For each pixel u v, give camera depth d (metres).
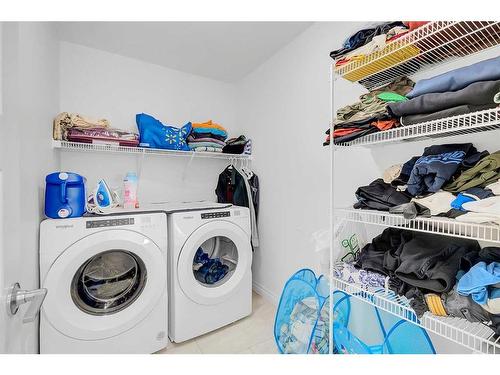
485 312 0.68
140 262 1.51
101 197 1.63
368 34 1.00
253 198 2.27
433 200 0.79
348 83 1.46
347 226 1.25
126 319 1.41
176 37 1.86
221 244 2.01
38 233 1.24
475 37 0.83
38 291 0.60
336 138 1.08
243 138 2.40
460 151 0.87
